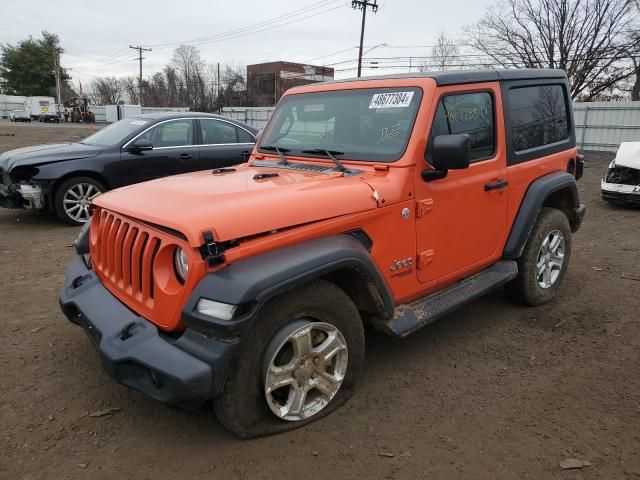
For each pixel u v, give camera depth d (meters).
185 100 61.19
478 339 4.12
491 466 2.68
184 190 3.03
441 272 3.66
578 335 4.20
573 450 2.80
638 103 20.02
